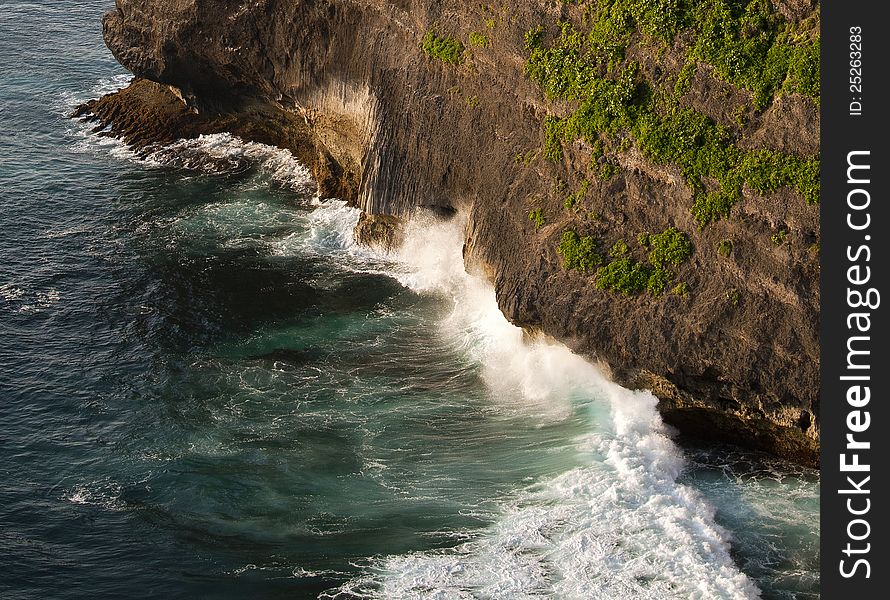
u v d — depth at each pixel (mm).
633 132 43688
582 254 44000
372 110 55188
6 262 57031
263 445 44219
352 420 45625
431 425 45125
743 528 38969
